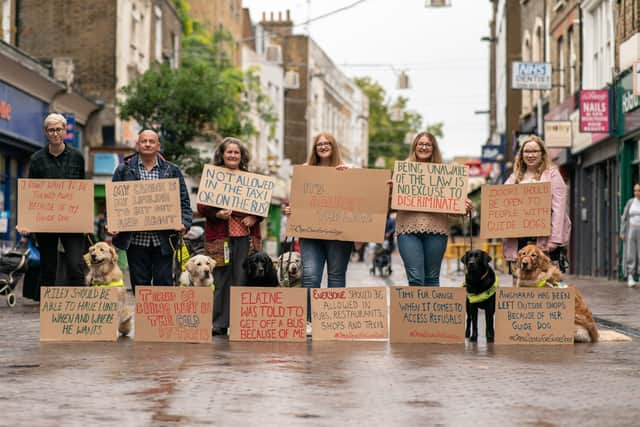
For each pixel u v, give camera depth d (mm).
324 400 6980
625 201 24734
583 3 28859
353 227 11398
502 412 6578
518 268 10852
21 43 36500
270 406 6750
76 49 36344
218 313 11734
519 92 43812
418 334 10789
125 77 37531
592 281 24859
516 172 11375
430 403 6895
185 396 7102
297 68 69000
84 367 8547
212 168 11672
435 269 11336
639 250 21641
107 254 11039
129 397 7051
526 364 8898
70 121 30703
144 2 40156
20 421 6219
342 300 11062
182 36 49594
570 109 30047
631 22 23594
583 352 9898
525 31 39844
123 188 11336
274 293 10914
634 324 13000
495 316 10750
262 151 58656
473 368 8609
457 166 11164
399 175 11164
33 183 11773
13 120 27047
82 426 6082
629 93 23672
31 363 8812
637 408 6723
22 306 15625
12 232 28094
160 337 10766
